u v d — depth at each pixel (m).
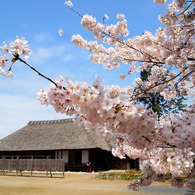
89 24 5.81
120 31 5.93
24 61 2.02
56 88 2.15
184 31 4.91
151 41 5.76
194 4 4.82
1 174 20.09
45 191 9.70
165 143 2.95
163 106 16.92
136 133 2.69
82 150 22.91
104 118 2.32
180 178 3.56
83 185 11.87
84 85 2.07
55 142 23.66
